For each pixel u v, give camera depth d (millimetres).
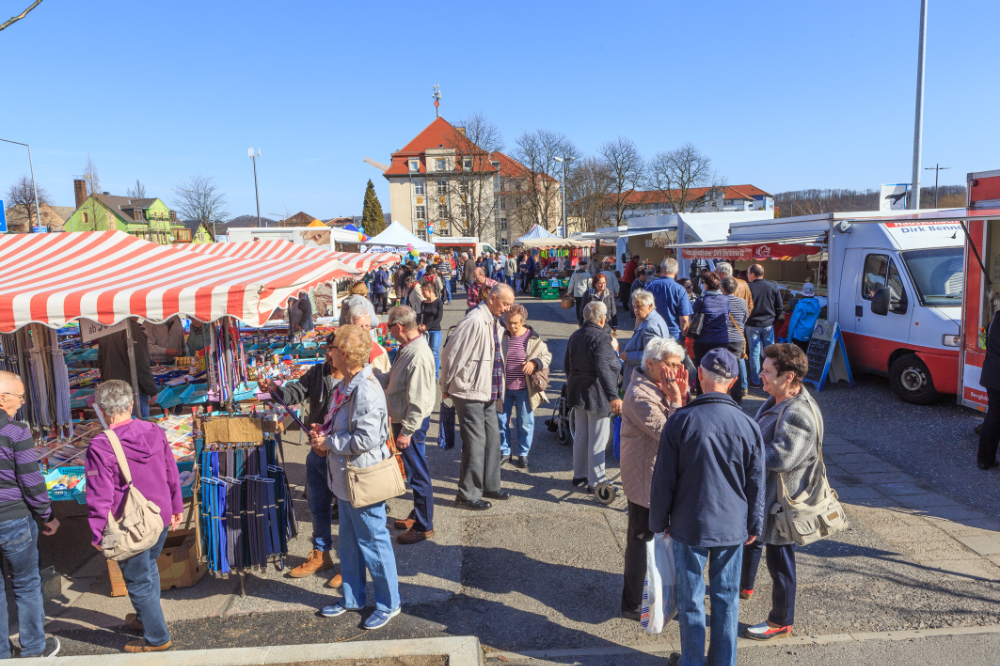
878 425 7051
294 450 6855
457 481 5875
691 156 60094
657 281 7469
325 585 4160
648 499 3473
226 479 4016
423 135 78312
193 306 4488
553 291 23859
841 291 8828
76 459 4633
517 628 3646
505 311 5574
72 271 5328
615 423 6254
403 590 4051
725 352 2951
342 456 3547
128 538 3234
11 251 5934
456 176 72062
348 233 18609
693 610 2906
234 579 4250
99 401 3260
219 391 5625
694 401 2945
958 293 7578
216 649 3229
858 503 5145
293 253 9672
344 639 3561
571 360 5332
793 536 3250
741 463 2814
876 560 4262
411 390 4410
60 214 73875
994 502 5070
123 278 5062
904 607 3729
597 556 4441
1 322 4336
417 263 24453
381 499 3494
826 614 3684
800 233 9648
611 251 29750
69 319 4383
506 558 4434
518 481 5816
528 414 6102
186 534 4281
